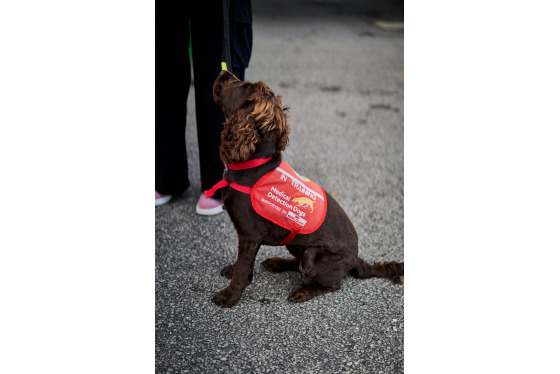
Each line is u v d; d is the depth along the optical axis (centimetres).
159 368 246
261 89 267
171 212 399
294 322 285
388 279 327
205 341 266
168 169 394
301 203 283
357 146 556
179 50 364
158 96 372
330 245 296
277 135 276
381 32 1125
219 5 337
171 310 289
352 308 299
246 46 353
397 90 754
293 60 866
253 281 323
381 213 418
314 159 517
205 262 338
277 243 296
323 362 256
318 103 680
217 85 284
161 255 343
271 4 1392
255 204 276
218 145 373
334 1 1496
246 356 257
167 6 348
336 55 916
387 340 273
